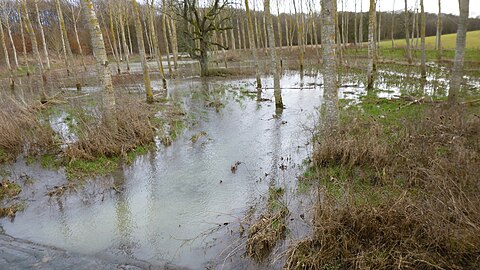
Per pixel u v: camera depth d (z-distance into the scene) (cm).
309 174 666
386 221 420
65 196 644
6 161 814
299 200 571
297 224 496
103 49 850
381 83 1767
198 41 2762
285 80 2155
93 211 588
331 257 398
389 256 378
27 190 671
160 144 936
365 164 658
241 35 5581
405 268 361
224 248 460
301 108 1277
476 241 354
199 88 1961
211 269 421
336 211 441
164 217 557
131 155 845
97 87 2034
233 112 1295
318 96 1530
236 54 4112
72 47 4466
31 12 3719
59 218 568
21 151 870
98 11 4053
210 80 2339
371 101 1271
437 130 758
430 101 1150
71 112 1283
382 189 552
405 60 2800
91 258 457
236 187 651
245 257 435
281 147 860
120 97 1310
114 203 614
